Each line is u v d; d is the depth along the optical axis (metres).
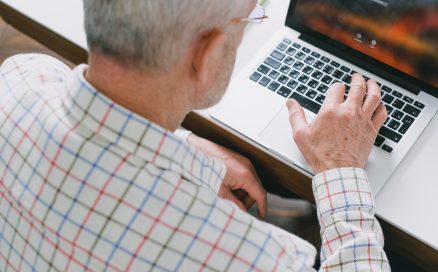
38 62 0.69
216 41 0.52
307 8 0.89
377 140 0.82
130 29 0.48
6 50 1.69
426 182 0.78
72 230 0.54
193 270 0.54
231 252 0.55
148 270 0.54
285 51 0.92
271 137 0.84
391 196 0.77
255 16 0.68
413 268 1.08
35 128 0.57
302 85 0.88
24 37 1.71
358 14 0.84
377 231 0.74
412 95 0.86
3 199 0.59
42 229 0.56
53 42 1.00
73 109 0.55
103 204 0.53
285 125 0.85
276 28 0.95
